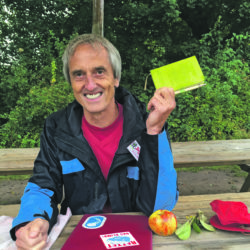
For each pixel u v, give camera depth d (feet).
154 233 3.51
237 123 18.52
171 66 3.69
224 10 23.09
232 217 3.62
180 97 18.06
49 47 21.18
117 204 4.33
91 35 3.96
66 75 4.16
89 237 3.35
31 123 17.83
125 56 22.91
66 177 4.26
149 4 22.62
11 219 3.96
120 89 4.80
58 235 3.49
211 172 15.08
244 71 20.98
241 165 11.14
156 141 3.88
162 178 3.93
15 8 23.20
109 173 4.21
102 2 13.94
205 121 17.52
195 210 4.40
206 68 20.20
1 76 21.21
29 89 19.92
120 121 4.50
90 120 4.34
